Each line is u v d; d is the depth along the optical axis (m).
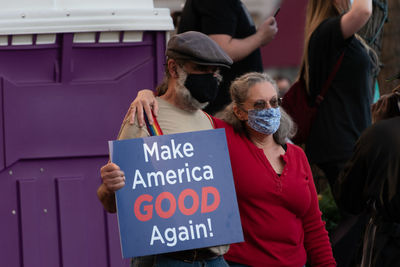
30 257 9.20
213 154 7.30
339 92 11.82
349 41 11.70
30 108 9.12
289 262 8.30
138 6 9.42
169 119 7.43
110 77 9.30
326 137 11.81
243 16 11.85
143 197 7.06
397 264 8.75
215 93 7.48
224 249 7.45
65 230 9.26
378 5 13.76
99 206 9.34
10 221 9.16
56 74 9.18
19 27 8.97
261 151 8.34
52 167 9.23
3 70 9.08
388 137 8.84
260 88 8.26
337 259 11.39
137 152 7.14
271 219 8.21
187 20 11.95
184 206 7.13
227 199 7.24
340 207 9.70
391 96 9.28
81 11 9.11
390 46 15.21
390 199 8.76
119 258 9.42
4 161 9.08
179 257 7.23
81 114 9.23
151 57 9.39
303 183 8.43
